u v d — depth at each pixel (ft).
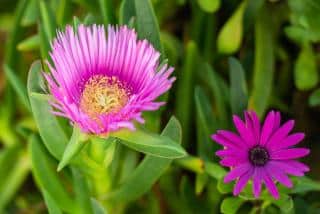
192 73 2.36
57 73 1.83
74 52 1.87
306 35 2.36
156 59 1.86
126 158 2.31
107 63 1.90
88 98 1.90
